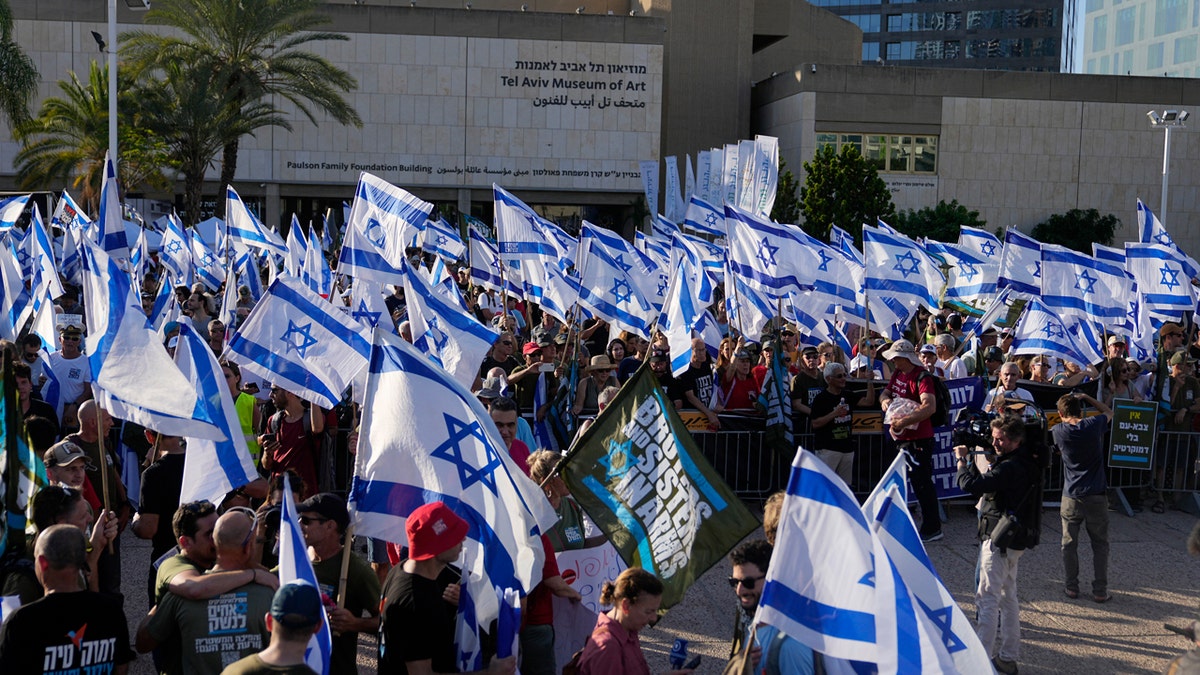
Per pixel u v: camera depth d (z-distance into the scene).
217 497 6.36
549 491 6.34
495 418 7.27
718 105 63.22
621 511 5.73
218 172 55.59
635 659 4.84
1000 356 14.24
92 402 7.19
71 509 5.29
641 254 17.86
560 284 14.16
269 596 5.03
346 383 7.82
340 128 56.69
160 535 7.01
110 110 25.19
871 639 4.16
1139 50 90.25
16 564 5.29
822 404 11.05
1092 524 8.80
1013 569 7.37
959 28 108.19
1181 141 61.09
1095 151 60.75
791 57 71.06
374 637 7.81
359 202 11.48
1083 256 14.03
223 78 39.78
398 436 5.62
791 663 4.41
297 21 42.28
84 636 4.59
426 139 57.22
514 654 5.04
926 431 10.42
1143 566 9.80
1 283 10.91
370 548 8.41
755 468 11.59
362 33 56.38
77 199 42.03
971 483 7.30
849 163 43.31
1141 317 14.41
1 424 5.29
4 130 52.72
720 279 20.08
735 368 12.08
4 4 32.12
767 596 4.20
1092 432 8.73
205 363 6.52
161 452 7.25
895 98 59.28
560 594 5.88
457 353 8.58
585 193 58.69
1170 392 12.14
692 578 5.56
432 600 4.88
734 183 26.73
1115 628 8.27
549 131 57.84
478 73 57.19
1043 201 60.72
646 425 5.81
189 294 16.61
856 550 4.22
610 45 57.75
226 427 6.44
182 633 4.94
